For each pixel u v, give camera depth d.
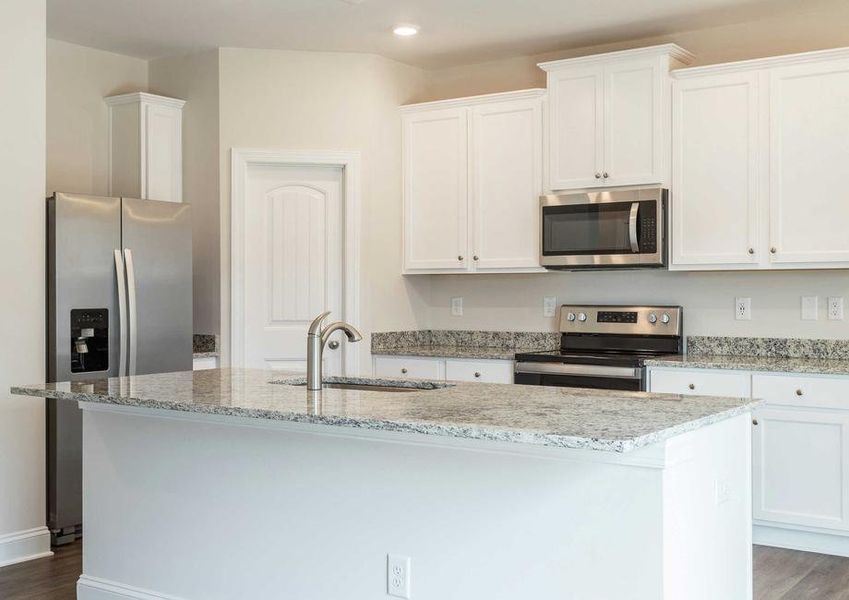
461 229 5.46
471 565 2.62
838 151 4.29
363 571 2.84
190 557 3.24
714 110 4.61
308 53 5.45
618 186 4.89
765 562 4.06
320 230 5.55
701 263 4.66
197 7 4.63
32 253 4.15
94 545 3.51
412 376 5.40
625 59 4.84
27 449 4.14
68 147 5.33
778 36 4.77
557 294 5.52
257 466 3.06
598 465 2.38
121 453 3.42
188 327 4.97
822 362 4.42
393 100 5.67
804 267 4.40
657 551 2.29
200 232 5.48
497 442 2.53
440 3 4.56
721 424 2.69
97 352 4.59
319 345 3.09
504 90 5.66
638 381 4.57
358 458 2.84
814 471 4.16
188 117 5.53
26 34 4.12
